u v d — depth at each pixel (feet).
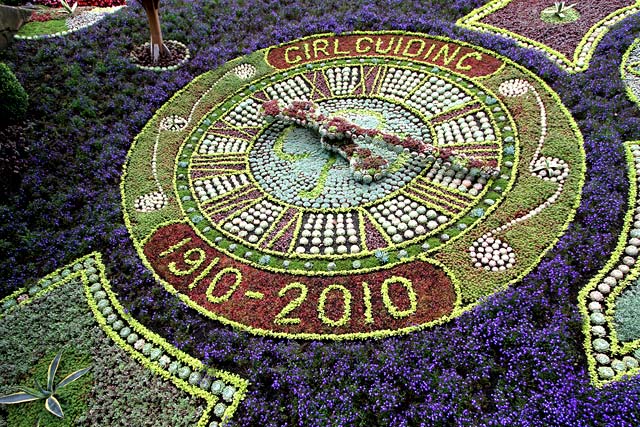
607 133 33.17
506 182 31.99
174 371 25.18
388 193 32.83
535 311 25.22
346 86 42.27
